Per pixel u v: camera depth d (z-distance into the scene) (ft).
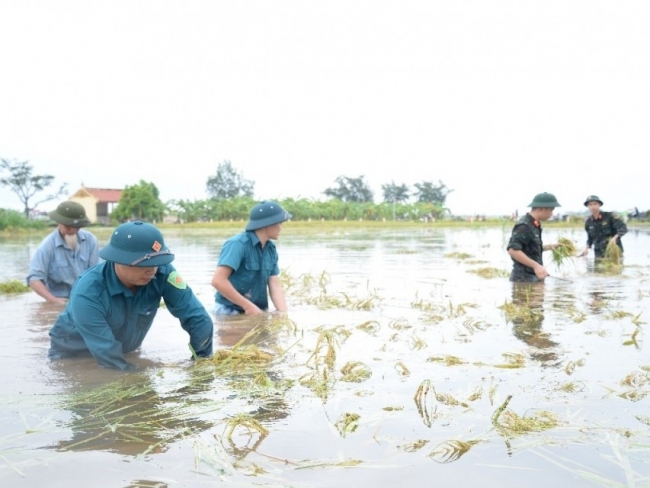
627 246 50.01
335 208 197.57
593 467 6.65
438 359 11.54
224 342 13.85
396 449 7.17
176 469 6.69
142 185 199.72
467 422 8.04
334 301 19.70
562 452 7.04
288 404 8.92
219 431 7.85
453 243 59.98
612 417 8.18
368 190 283.18
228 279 18.08
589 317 16.25
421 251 47.39
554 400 8.92
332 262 36.73
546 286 23.73
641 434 7.57
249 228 18.25
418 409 8.58
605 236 37.70
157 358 12.28
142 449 7.30
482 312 17.30
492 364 11.15
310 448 7.23
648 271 29.73
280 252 46.60
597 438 7.45
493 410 8.51
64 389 9.93
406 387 9.71
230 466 6.73
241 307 17.98
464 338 13.58
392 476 6.45
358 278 27.22
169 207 196.13
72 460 6.97
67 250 21.99
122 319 12.17
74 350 12.35
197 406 8.89
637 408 8.54
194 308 12.60
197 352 12.57
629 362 11.19
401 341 13.35
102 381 10.44
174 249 51.75
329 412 8.52
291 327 14.99
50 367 11.48
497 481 6.32
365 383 9.99
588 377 10.17
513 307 17.47
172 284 12.44
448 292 21.99
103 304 11.82
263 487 6.20
